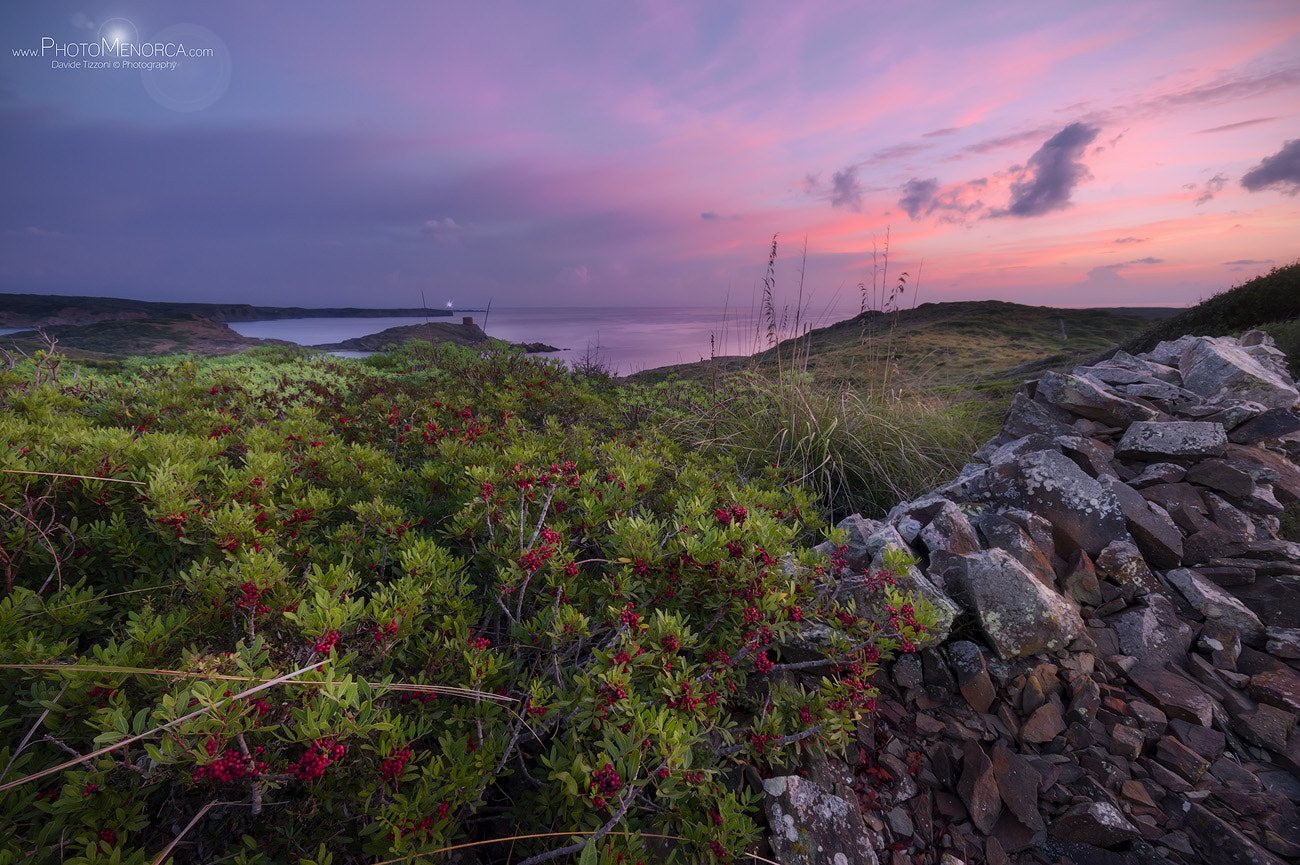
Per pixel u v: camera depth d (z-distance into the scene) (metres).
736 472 5.10
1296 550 3.38
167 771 1.49
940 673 2.84
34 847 1.41
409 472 3.59
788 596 2.46
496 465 3.45
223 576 1.94
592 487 3.38
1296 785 2.38
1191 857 2.13
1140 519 3.53
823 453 5.52
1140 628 3.02
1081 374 5.91
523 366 7.45
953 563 3.27
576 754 1.77
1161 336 16.81
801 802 2.21
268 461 2.93
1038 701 2.73
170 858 1.64
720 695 2.28
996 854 2.21
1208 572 3.36
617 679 1.86
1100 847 2.21
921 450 5.91
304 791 1.68
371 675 1.99
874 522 4.01
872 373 6.98
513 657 2.40
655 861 1.94
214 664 1.63
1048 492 3.74
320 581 2.07
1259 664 2.88
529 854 1.90
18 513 2.17
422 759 1.85
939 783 2.46
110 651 1.63
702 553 2.46
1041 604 2.86
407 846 1.50
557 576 2.43
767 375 6.89
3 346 5.05
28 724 1.77
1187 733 2.58
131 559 2.41
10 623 1.75
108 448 2.85
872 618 2.95
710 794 1.87
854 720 2.35
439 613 2.34
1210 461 3.95
